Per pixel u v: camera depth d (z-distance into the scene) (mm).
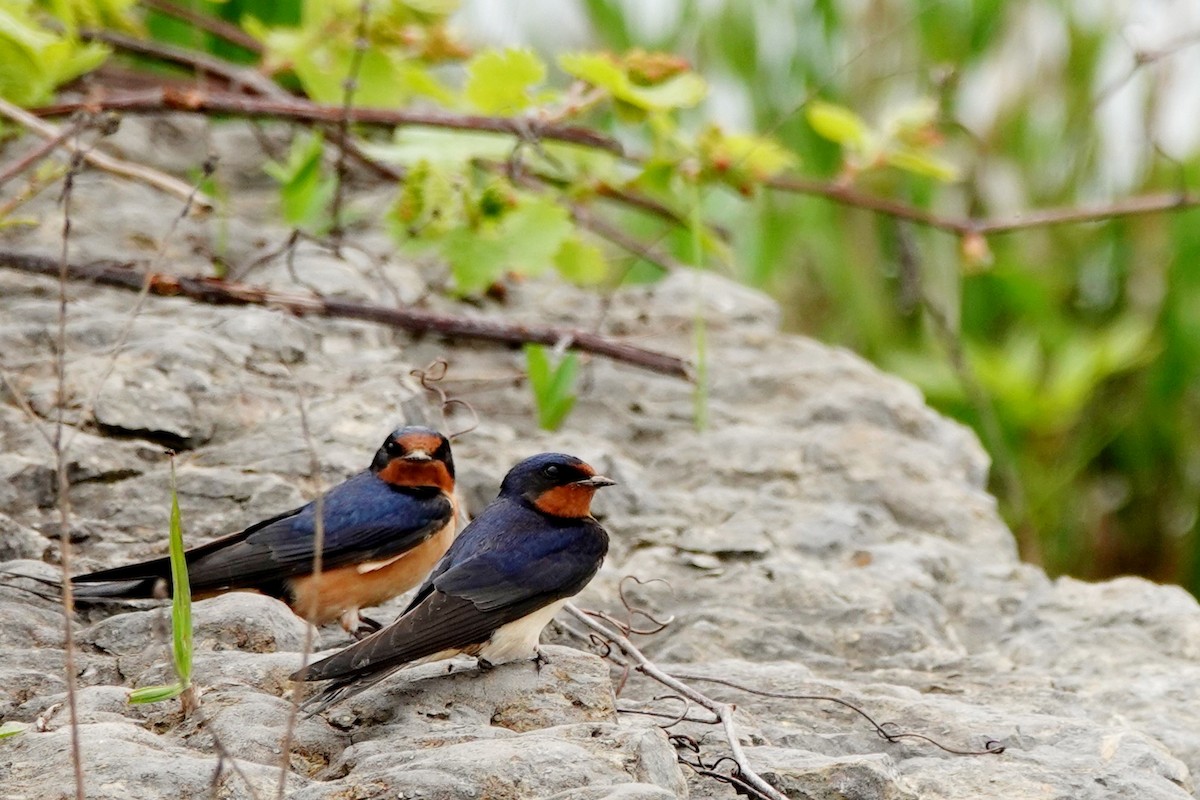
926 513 11203
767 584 9797
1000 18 17266
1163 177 17172
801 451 11633
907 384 13211
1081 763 7535
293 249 11852
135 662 7340
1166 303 17094
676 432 12086
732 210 16438
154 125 15805
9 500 8891
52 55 11672
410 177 11883
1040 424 16594
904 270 16375
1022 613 10062
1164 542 17016
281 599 8375
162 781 6012
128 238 12820
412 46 13359
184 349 10367
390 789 5930
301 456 9609
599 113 16266
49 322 10758
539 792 5977
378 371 10930
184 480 9273
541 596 7340
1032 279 16938
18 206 11664
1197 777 8023
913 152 13383
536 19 17094
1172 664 9281
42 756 6203
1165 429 16969
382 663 6781
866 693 8383
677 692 7785
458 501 9062
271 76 14195
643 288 14586
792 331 17641
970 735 7859
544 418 11570
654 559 10055
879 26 17141
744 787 6758
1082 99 17297
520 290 14211
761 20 17203
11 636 7562
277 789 6020
